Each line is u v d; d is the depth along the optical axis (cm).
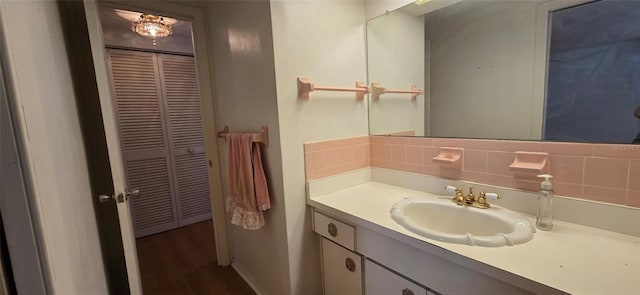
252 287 185
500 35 117
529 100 111
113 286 164
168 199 278
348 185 163
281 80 133
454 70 133
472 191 126
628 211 90
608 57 93
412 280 103
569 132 102
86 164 127
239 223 153
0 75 46
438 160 136
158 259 224
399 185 161
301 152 143
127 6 163
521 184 112
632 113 89
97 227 134
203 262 219
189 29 255
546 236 93
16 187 48
